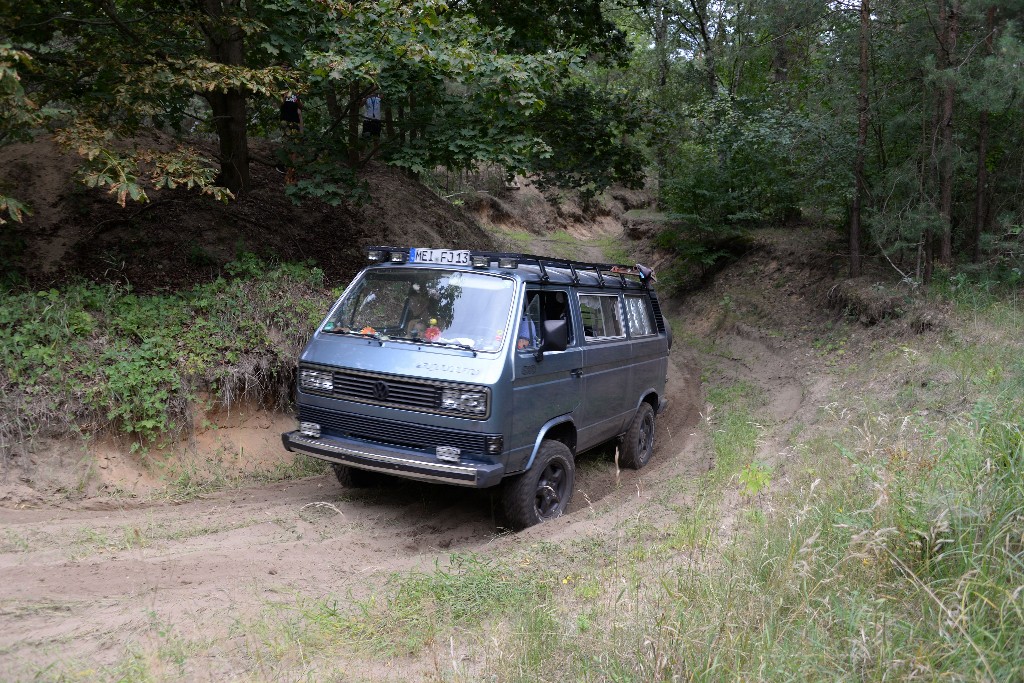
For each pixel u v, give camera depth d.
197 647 3.75
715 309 15.50
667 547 5.15
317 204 13.19
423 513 6.52
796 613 3.60
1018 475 4.30
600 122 16.47
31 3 8.60
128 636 3.83
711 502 6.10
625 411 8.20
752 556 4.32
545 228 26.80
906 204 10.70
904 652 3.22
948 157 10.15
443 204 16.70
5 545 5.02
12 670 3.43
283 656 3.73
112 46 8.61
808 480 5.81
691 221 16.67
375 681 3.53
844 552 4.09
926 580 3.83
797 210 17.55
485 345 5.99
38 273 9.09
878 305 10.65
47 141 11.58
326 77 8.99
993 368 7.39
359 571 5.05
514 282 6.31
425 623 4.14
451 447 5.77
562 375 6.68
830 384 9.55
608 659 3.45
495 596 4.46
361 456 5.90
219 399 7.82
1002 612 3.29
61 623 3.93
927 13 10.30
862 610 3.44
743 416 9.62
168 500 6.61
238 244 10.82
